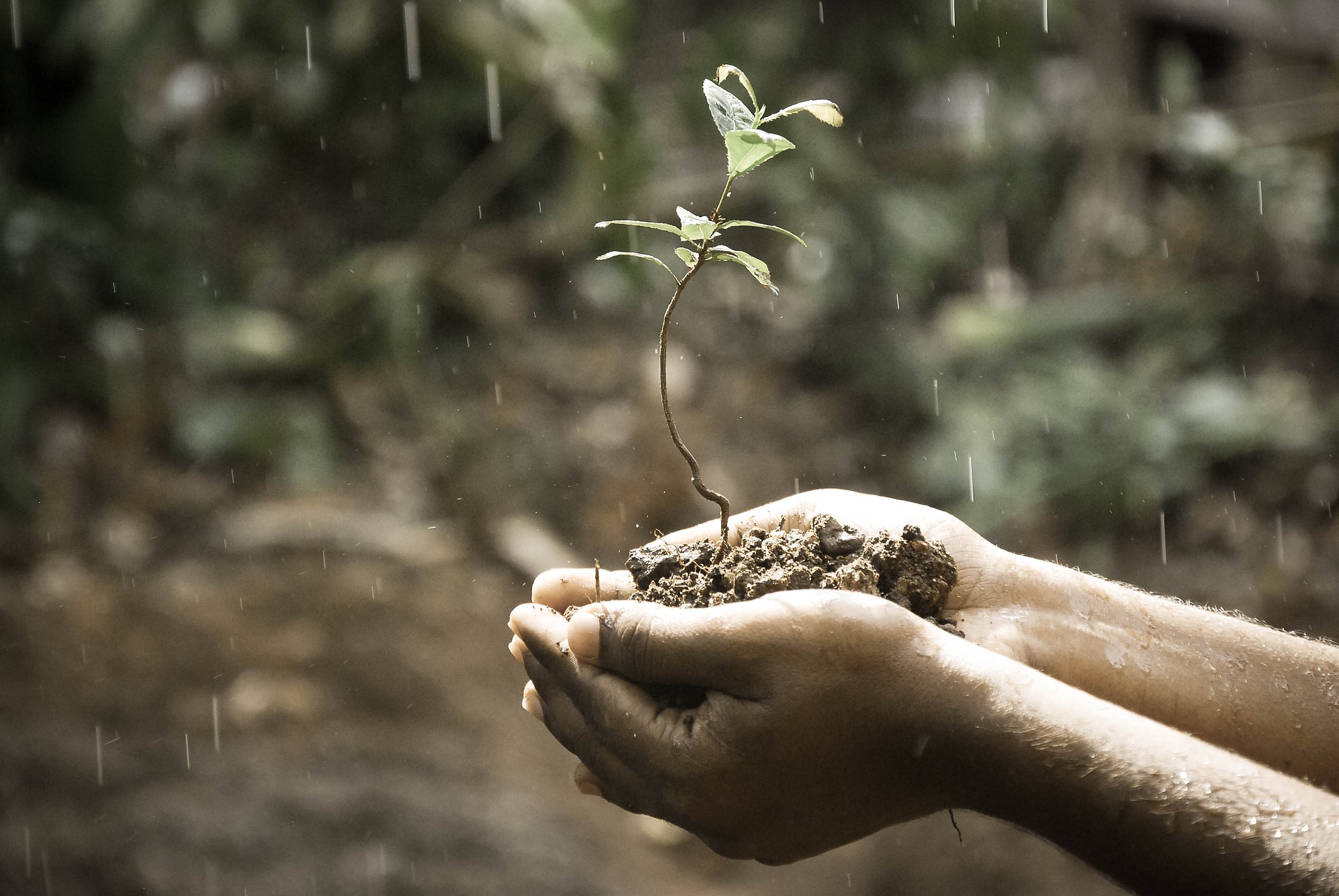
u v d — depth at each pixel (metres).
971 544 1.15
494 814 2.10
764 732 1.05
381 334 3.66
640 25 4.89
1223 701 1.11
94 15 3.26
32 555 2.78
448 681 2.54
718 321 4.07
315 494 3.23
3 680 2.27
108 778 1.98
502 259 3.98
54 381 3.20
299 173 4.04
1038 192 3.97
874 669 1.04
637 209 3.76
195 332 3.46
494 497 3.25
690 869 2.23
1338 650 1.13
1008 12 4.11
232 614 2.63
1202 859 0.99
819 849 1.09
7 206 3.14
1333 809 0.99
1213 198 3.62
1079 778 1.01
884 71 4.45
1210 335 3.43
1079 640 1.12
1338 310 3.40
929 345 3.75
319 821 1.97
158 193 3.60
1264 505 3.10
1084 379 3.40
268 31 3.75
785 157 4.11
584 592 1.15
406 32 3.79
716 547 1.15
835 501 1.18
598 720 1.08
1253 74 4.07
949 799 1.05
